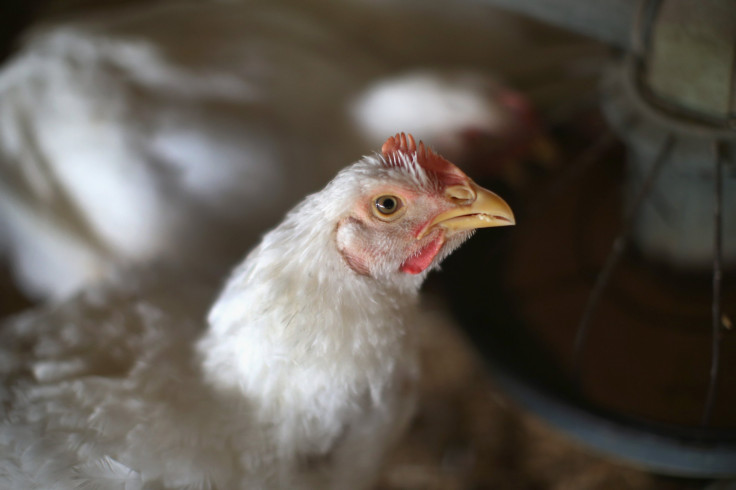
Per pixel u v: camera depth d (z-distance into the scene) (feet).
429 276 2.22
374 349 1.37
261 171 2.00
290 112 2.10
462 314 1.75
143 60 2.05
